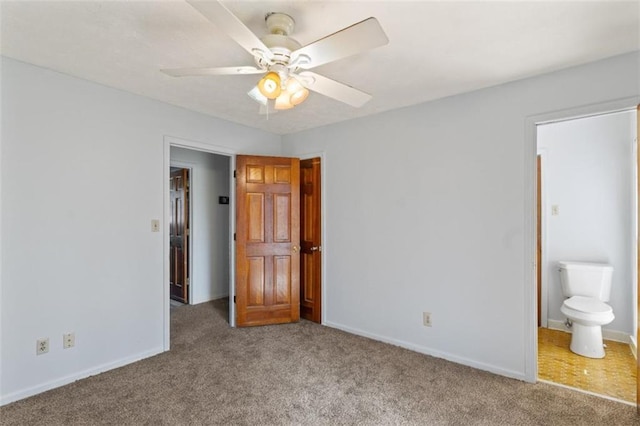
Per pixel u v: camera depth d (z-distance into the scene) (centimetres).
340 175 367
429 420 202
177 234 498
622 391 236
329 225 377
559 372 265
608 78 219
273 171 386
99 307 265
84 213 257
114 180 275
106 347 269
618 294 327
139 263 291
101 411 211
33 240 232
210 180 501
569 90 233
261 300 379
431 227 298
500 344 261
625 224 326
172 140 314
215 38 196
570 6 163
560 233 359
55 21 178
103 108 268
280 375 259
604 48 206
